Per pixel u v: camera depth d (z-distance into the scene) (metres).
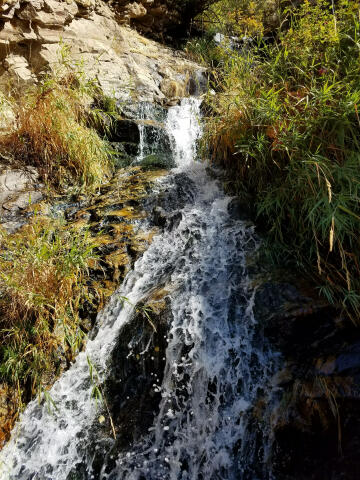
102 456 2.06
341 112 2.20
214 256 2.76
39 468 2.06
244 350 2.12
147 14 7.78
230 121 3.24
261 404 1.93
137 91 5.75
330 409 1.74
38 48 4.75
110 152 4.25
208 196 3.50
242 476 1.84
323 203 2.23
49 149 3.87
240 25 7.90
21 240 2.89
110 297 2.66
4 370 2.25
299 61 2.79
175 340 2.24
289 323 2.07
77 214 3.47
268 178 2.90
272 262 2.54
